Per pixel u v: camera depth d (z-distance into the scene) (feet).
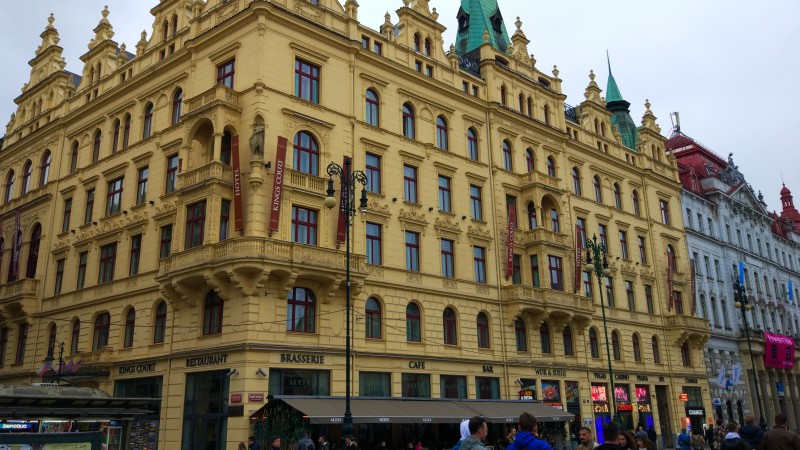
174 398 115.75
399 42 147.33
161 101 138.51
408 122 143.54
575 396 159.43
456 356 135.74
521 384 145.69
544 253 155.33
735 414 218.79
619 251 190.08
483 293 145.07
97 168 149.59
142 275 129.08
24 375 147.54
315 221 120.37
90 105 155.33
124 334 130.62
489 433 134.62
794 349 261.24
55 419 68.18
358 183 128.67
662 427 186.70
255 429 102.06
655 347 193.26
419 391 128.36
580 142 184.75
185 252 114.93
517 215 159.43
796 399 255.91
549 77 185.06
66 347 140.77
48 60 178.19
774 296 273.75
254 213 111.34
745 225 267.80
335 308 118.52
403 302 130.00
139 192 137.28
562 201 169.07
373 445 116.67
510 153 164.04
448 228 142.10
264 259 106.63
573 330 163.94
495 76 165.48
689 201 231.71
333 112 128.36
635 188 206.39
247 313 107.04
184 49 133.80
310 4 131.44
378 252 129.59
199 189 117.19
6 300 153.28
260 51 119.65
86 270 143.64
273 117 118.62
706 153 265.54
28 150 172.96
